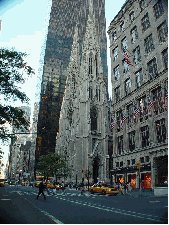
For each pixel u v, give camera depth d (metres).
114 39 51.62
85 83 82.81
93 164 73.94
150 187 33.53
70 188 59.34
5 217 9.95
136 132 38.59
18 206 14.88
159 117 33.09
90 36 92.88
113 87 49.12
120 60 47.06
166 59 33.34
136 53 42.19
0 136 23.47
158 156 31.94
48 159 68.44
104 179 71.50
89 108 78.69
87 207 14.38
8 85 22.31
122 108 44.00
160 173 31.08
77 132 77.12
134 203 16.95
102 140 77.69
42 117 120.69
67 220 9.33
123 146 42.25
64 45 137.50
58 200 20.28
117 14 50.66
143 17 40.72
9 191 37.22
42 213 11.53
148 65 38.16
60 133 106.44
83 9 151.50
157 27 36.28
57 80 129.25
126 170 39.47
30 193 31.62
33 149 121.00
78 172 72.25
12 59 22.91
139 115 38.69
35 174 106.50
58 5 145.62
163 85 32.84
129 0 46.31
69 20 144.50
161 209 12.77
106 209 13.20
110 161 78.56
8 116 23.06
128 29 45.38
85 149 74.81
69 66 111.75
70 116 95.56
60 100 126.69
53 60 132.25
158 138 33.31
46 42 134.25
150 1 38.62
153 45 37.00
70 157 80.50
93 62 88.19
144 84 37.28
